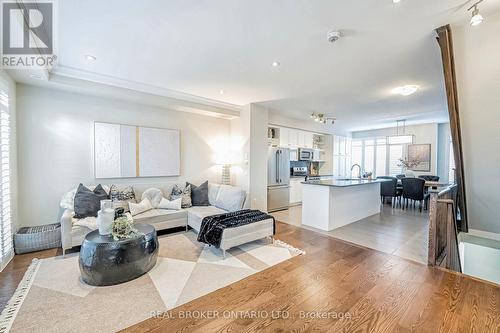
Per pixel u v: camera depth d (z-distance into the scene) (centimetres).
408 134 757
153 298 205
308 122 718
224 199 414
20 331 164
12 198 291
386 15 195
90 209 323
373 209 542
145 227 283
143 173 422
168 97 423
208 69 312
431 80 350
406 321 176
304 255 301
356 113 584
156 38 234
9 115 283
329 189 409
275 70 315
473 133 246
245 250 316
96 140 375
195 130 499
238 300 203
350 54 268
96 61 287
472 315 182
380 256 298
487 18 192
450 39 215
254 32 223
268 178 566
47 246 307
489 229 301
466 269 345
